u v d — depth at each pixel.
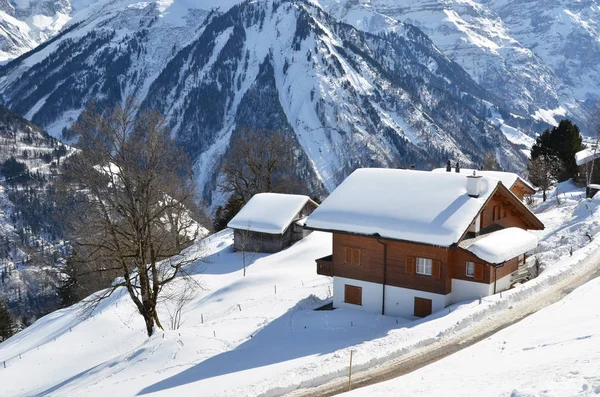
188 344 34.69
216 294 52.56
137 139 37.72
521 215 42.25
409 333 30.50
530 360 22.33
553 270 39.06
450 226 34.91
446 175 39.38
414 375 24.41
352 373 26.78
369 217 37.78
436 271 36.28
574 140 89.12
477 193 36.78
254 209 68.00
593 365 18.66
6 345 55.34
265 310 42.06
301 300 41.94
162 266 54.97
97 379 33.25
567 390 16.25
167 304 52.53
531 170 82.94
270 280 53.00
